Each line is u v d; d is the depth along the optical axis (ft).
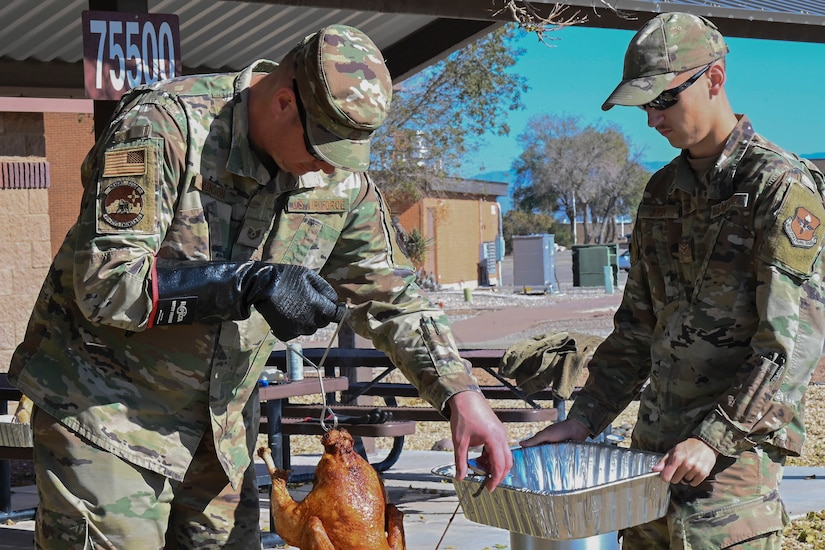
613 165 198.29
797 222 9.12
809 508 20.01
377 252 9.23
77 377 8.19
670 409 9.94
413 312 9.11
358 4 19.39
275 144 8.09
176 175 7.98
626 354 10.75
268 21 27.68
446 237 127.54
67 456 8.14
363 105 7.72
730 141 9.59
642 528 10.32
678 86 9.47
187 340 8.25
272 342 8.91
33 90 30.63
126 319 7.57
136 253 7.58
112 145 7.89
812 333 9.19
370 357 22.94
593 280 120.57
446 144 82.07
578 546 9.35
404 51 28.55
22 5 24.39
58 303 8.29
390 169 84.12
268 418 18.04
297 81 7.83
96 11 18.20
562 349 19.93
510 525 8.49
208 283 7.59
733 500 9.35
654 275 10.25
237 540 9.08
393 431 18.80
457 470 8.61
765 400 9.04
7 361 33.17
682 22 9.62
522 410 19.80
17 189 33.27
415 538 17.89
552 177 200.34
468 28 26.99
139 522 8.28
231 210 8.31
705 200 9.69
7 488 20.13
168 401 8.42
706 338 9.69
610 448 9.78
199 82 8.32
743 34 24.66
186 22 27.12
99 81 18.26
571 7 22.67
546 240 118.62
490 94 80.89
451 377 8.73
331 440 8.68
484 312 88.12
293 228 8.65
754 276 9.46
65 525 8.20
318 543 8.25
